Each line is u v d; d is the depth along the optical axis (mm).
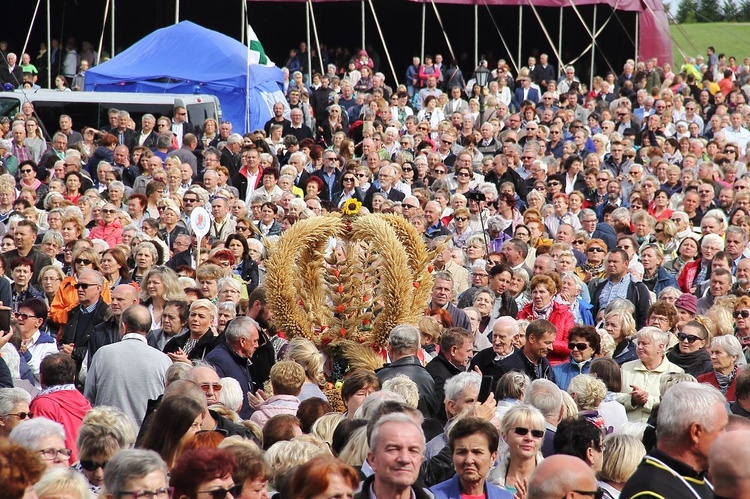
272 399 15930
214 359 18203
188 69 50406
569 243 29422
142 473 9531
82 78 60719
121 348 17219
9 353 18625
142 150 38906
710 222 29469
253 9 69812
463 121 50375
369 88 61188
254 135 43188
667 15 76625
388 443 10102
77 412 15672
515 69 70062
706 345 20438
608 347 19938
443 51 72812
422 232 29531
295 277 20516
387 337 20234
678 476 9812
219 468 9711
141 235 26953
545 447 14055
